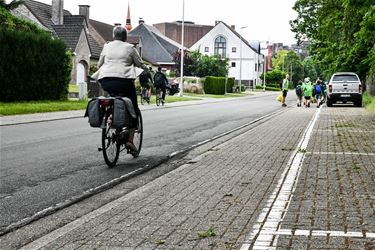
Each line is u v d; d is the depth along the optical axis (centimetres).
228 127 2002
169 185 855
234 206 706
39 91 3106
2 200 761
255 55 12775
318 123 2214
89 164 1077
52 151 1255
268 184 860
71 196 786
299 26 5372
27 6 6781
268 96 7350
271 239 557
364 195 775
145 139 1557
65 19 7319
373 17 2220
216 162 1099
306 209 687
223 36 12438
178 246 536
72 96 3862
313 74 16125
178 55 8944
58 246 540
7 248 542
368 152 1268
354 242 546
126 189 846
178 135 1681
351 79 4044
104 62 1064
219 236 569
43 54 3105
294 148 1339
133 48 1061
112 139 1045
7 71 2856
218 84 7212
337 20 3134
